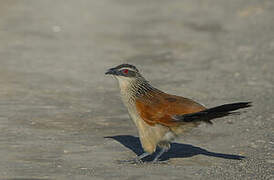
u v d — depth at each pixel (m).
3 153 25.56
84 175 22.89
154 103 23.77
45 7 80.44
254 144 27.88
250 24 65.06
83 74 45.09
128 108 24.66
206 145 27.83
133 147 27.27
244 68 46.47
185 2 83.00
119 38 61.44
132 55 53.19
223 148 27.34
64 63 49.00
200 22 68.88
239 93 38.81
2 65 46.91
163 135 24.09
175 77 44.22
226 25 66.06
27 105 34.81
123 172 23.39
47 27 66.50
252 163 24.94
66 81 42.38
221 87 40.66
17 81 41.50
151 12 77.38
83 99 37.03
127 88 24.42
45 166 23.95
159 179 22.52
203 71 46.12
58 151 26.17
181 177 22.86
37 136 28.50
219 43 57.28
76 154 25.83
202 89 40.22
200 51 54.25
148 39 60.75
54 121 31.48
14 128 29.73
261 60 48.84
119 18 73.69
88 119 32.22
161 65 48.78
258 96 37.78
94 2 86.06
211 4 79.44
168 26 67.62
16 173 22.94
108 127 30.77
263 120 32.12
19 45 55.94
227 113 22.14
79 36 62.09
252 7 72.44
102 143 27.75
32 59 49.94
